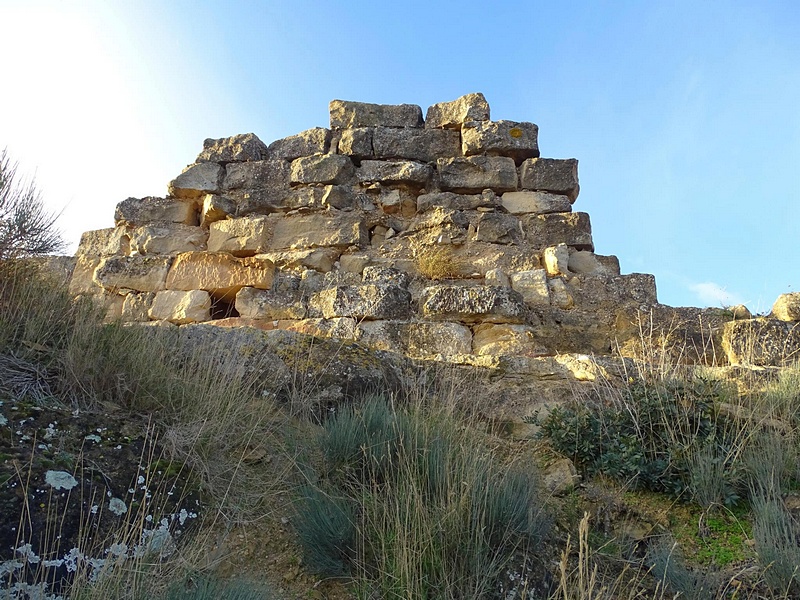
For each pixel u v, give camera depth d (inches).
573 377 223.9
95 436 144.1
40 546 117.6
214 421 163.6
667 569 138.9
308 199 393.7
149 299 335.3
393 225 390.9
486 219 371.6
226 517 141.2
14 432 135.9
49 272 223.0
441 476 144.7
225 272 333.4
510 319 285.4
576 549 145.7
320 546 133.1
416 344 281.6
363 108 431.5
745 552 148.0
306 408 195.2
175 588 112.7
